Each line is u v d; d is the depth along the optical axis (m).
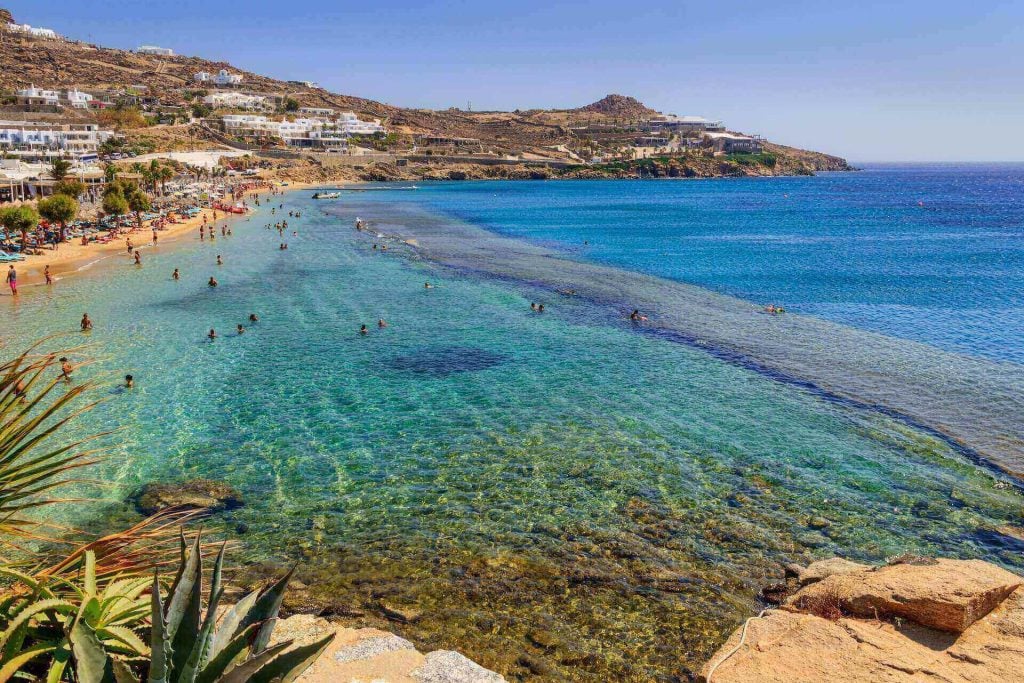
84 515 17.84
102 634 6.06
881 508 18.56
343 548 16.48
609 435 23.67
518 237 87.19
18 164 101.38
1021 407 26.50
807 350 34.88
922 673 9.52
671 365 32.09
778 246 80.38
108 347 34.19
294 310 43.31
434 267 61.38
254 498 19.03
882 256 71.56
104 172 112.69
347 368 31.30
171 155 175.75
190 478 20.14
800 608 12.08
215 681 5.39
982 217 121.06
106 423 24.38
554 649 12.92
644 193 193.50
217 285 51.41
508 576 15.36
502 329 38.94
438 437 23.44
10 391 6.50
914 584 11.42
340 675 9.20
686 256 71.31
